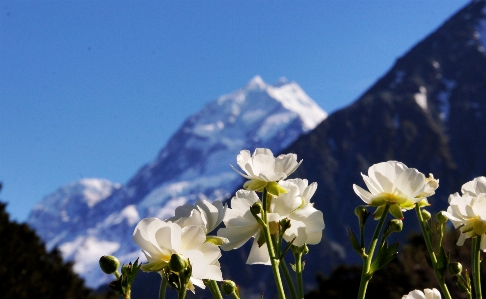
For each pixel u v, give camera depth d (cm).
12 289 1237
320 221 201
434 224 208
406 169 196
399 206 191
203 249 166
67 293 1489
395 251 177
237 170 204
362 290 175
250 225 202
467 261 1274
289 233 200
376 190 196
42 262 1518
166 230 163
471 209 200
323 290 1781
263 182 200
